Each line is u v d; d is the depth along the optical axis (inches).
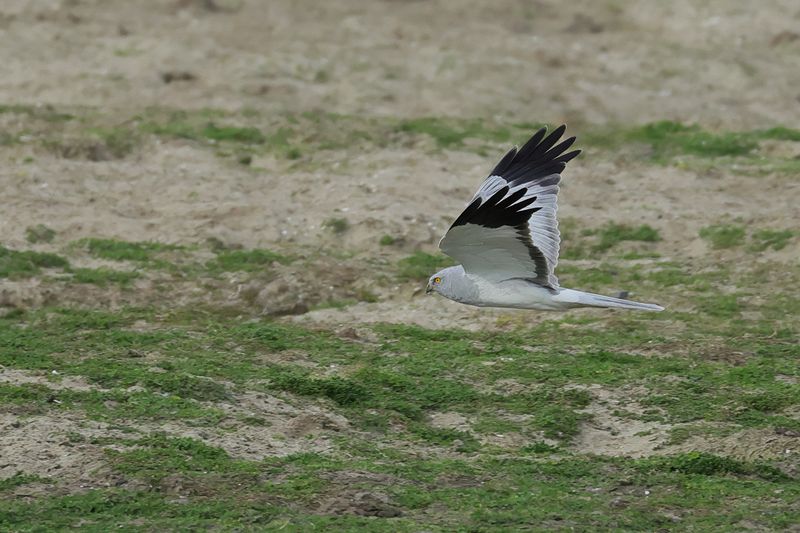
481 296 430.3
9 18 1205.7
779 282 679.7
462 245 415.8
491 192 435.5
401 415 495.2
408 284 681.0
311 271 687.7
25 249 710.5
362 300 669.3
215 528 376.8
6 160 850.1
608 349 581.9
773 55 1211.9
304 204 809.5
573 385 533.3
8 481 407.5
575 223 779.4
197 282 677.3
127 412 468.8
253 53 1133.7
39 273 675.4
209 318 638.5
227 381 518.6
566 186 853.2
